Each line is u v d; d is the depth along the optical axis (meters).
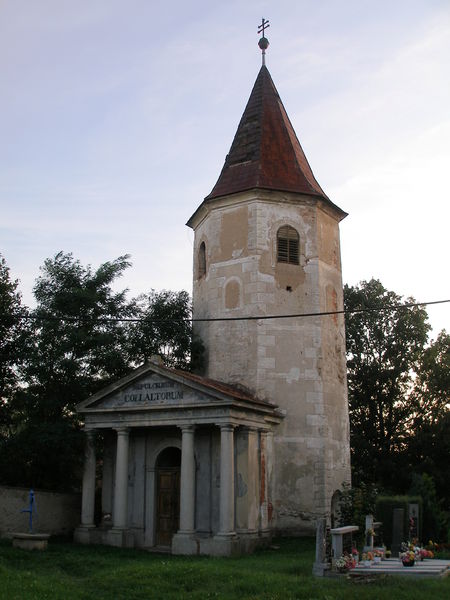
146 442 27.11
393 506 23.55
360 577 16.70
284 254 29.55
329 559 17.91
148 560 21.50
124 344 30.45
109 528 26.75
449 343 47.16
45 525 27.58
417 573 16.88
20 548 22.66
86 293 29.95
